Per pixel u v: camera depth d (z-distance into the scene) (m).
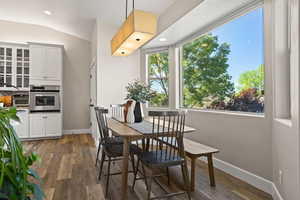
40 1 3.89
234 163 2.63
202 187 2.29
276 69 2.01
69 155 3.55
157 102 4.62
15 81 4.86
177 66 4.27
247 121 2.43
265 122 2.20
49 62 5.04
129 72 4.60
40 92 4.94
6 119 0.83
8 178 0.83
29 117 4.78
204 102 3.49
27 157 1.01
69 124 5.70
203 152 2.26
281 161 1.78
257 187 2.27
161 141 2.43
